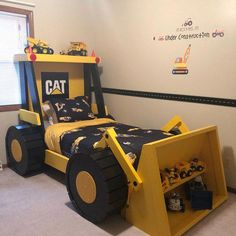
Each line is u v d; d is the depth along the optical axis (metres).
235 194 2.64
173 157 2.20
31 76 2.99
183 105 2.96
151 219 1.95
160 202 1.88
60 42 3.55
